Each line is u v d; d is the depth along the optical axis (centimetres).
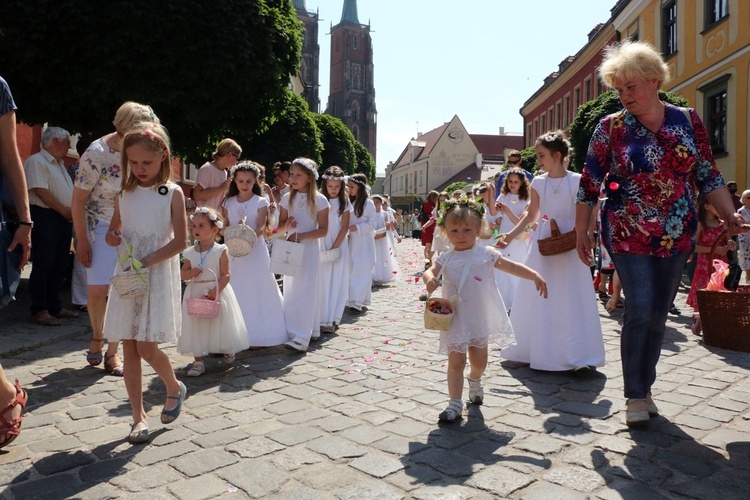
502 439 339
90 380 459
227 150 675
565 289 489
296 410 392
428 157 8206
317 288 615
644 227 350
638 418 351
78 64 920
